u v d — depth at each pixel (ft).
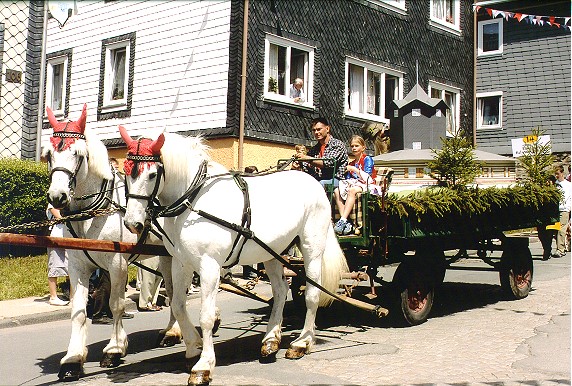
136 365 20.98
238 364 20.89
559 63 77.77
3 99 43.75
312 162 26.09
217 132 48.37
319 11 54.08
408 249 28.09
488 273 43.62
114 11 58.34
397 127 39.78
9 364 21.31
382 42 60.90
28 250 45.37
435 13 69.10
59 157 18.19
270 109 49.88
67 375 18.97
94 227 20.12
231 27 48.03
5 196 41.29
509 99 81.20
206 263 18.66
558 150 76.43
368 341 23.86
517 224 33.94
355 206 25.41
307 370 19.97
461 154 28.94
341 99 56.08
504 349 22.31
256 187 20.89
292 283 29.68
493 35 83.15
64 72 63.72
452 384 18.19
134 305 32.73
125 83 57.21
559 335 24.50
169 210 18.42
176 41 52.54
